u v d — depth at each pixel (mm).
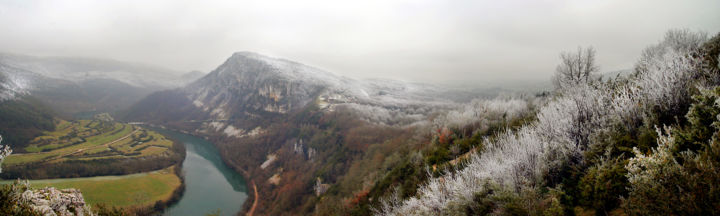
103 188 71188
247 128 194500
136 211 61719
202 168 106062
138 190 71875
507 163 6457
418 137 42844
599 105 6977
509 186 5375
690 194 3338
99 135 146375
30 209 7176
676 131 4531
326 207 38062
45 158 95375
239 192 82562
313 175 84812
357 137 103125
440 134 26969
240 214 67750
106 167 90562
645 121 5898
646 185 3793
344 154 88688
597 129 6465
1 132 114375
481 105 32750
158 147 122625
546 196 5648
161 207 66812
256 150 134750
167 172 93625
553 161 6328
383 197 17672
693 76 6305
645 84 6926
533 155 6480
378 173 35625
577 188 5363
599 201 4586
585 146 6535
